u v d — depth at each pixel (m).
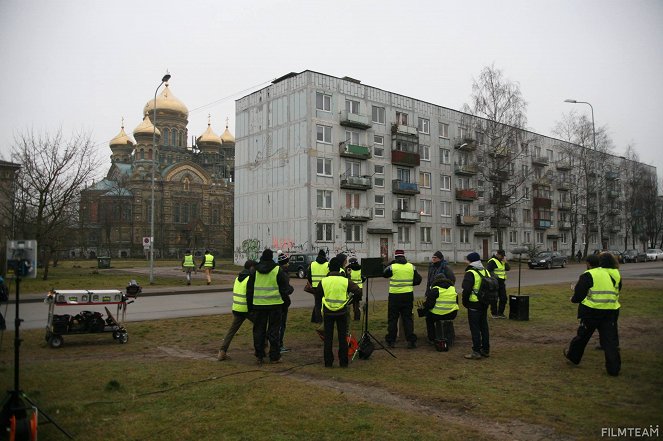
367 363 8.35
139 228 77.56
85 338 10.83
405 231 49.00
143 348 9.80
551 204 67.44
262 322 8.48
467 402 6.05
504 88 45.38
